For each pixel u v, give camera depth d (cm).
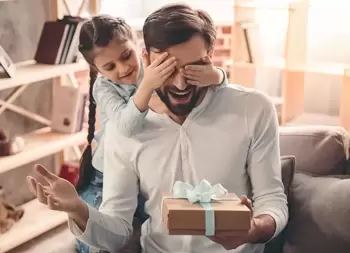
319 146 170
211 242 150
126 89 183
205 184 136
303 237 156
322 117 305
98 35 177
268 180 152
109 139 159
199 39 140
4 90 266
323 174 168
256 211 150
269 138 152
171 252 154
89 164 202
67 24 269
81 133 287
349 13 301
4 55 245
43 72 254
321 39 310
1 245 240
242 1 294
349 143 176
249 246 152
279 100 297
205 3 347
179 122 152
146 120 154
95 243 148
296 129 177
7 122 271
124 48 178
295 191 164
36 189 138
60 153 300
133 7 353
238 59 301
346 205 152
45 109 293
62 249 179
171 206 128
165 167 151
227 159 149
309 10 308
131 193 157
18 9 268
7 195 279
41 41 273
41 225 260
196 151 150
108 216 151
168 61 140
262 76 326
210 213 126
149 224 158
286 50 287
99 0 299
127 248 163
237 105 151
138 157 153
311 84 317
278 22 301
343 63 305
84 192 199
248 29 294
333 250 152
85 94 291
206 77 142
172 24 138
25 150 260
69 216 145
